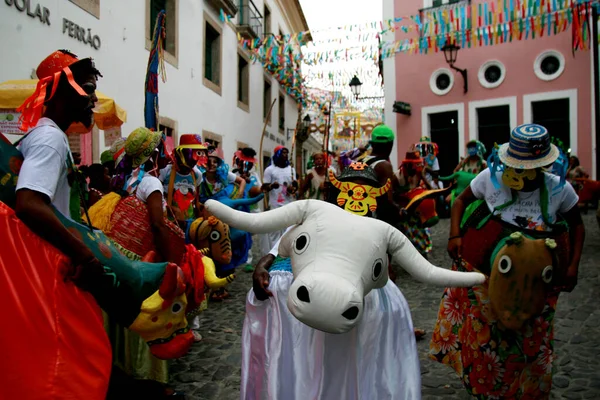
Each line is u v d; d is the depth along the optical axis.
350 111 28.58
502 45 17.67
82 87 2.21
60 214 2.06
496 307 2.58
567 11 12.73
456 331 3.08
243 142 17.31
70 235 1.96
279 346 2.28
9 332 1.78
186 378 3.77
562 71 16.81
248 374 2.38
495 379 2.79
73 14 7.75
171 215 4.25
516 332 2.73
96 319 2.02
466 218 2.98
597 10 13.02
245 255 6.10
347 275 1.87
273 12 21.98
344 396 2.23
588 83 16.45
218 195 6.09
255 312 2.41
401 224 5.98
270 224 2.10
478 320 2.83
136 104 9.83
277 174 8.13
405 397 2.23
